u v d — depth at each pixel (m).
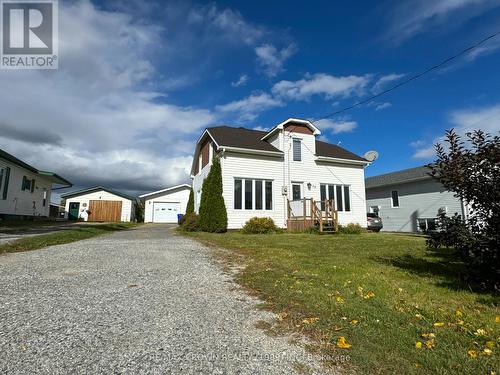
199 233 14.10
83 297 3.89
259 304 3.81
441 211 5.06
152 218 33.16
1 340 2.59
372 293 4.19
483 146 4.48
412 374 2.14
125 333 2.82
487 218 4.39
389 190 24.91
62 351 2.42
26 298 3.77
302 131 18.52
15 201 18.00
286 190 17.41
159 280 4.90
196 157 22.94
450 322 3.17
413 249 9.05
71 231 12.74
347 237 12.97
